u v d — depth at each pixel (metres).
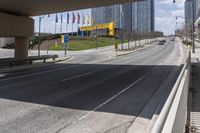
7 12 30.08
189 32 116.12
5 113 9.84
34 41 102.81
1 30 28.50
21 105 11.11
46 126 8.30
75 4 26.48
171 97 4.36
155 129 2.67
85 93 13.74
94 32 139.50
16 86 16.16
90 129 8.04
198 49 67.00
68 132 7.75
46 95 13.23
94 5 27.20
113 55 54.09
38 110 10.28
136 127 8.27
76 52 73.25
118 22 141.25
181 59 39.34
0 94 13.55
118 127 8.25
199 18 94.69
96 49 86.94
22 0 24.12
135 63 34.03
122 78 19.66
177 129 3.58
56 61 38.56
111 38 131.38
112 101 11.90
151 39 152.00
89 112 10.02
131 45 107.44
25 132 7.73
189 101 10.67
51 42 103.25
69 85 16.39
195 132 7.05
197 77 18.27
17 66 28.84
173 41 143.88
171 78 19.52
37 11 30.30
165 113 3.27
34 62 35.44
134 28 135.00
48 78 19.86
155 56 48.53
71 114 9.72
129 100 12.12
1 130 7.89
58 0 24.41
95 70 25.59
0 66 26.77
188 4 112.31
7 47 101.00
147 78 19.64
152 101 11.91
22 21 31.52
